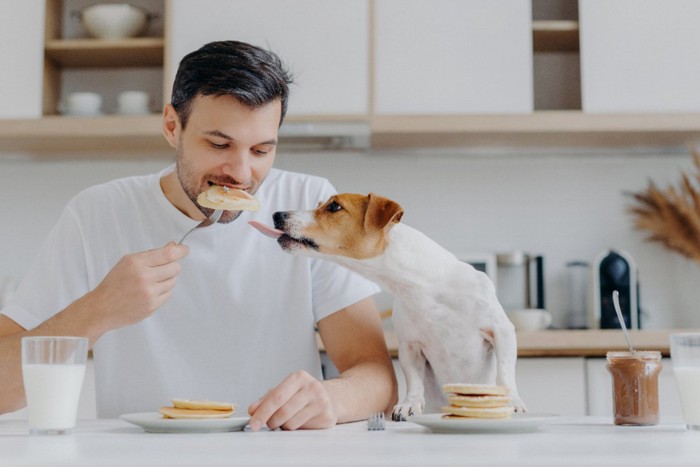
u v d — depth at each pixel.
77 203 1.71
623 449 0.82
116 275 1.29
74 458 0.75
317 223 1.37
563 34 3.09
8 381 1.36
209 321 1.66
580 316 3.23
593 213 3.29
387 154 3.32
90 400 2.64
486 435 1.00
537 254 3.26
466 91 2.99
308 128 2.96
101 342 1.65
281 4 3.02
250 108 1.39
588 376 2.67
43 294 1.64
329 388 1.32
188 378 1.64
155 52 3.18
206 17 3.02
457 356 1.36
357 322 1.65
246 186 1.48
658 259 3.26
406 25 3.01
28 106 3.05
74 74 3.36
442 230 3.30
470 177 3.32
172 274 1.33
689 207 3.16
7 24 3.09
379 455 0.76
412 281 1.33
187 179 1.50
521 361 2.68
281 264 1.69
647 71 2.98
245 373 1.65
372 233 1.33
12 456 0.77
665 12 2.99
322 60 3.00
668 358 2.65
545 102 3.30
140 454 0.78
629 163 3.30
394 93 2.99
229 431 1.11
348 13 3.01
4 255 3.33
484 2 3.01
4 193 3.36
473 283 1.35
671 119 2.95
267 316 1.67
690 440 0.92
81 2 3.37
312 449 0.83
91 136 3.03
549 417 1.04
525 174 3.31
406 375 1.39
